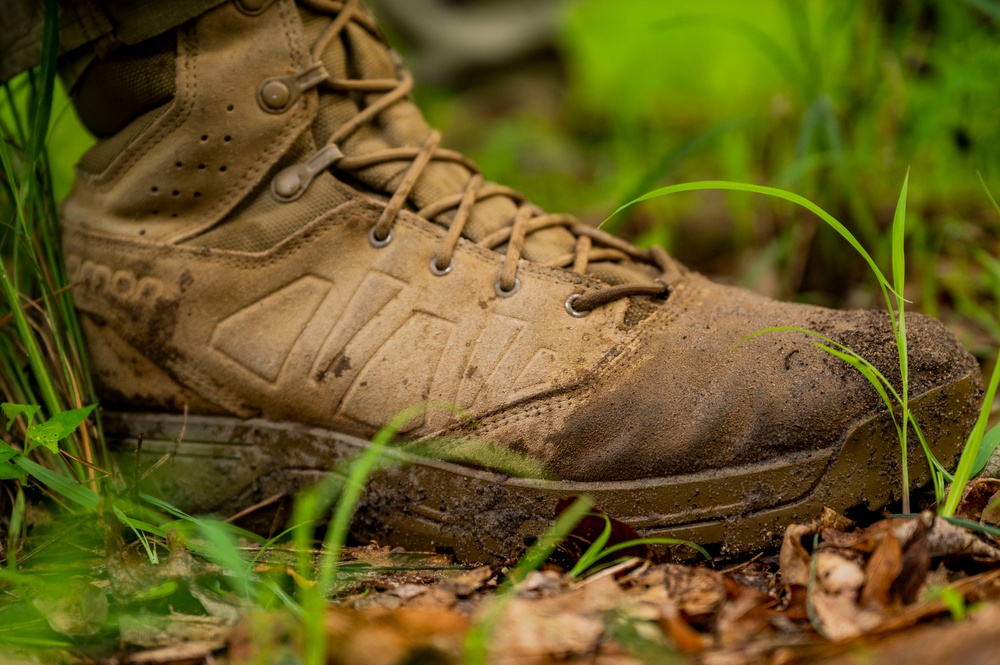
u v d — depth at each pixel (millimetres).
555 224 1118
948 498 1036
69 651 1003
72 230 1124
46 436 1054
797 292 1344
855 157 1332
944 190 1389
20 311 1088
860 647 967
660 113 2189
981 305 1299
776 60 1348
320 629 977
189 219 1104
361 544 1098
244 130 1092
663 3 2266
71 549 1076
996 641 951
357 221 1096
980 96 1331
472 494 1082
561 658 981
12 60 1111
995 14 1244
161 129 1095
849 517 1066
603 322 1087
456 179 1120
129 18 1085
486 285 1092
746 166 1424
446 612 999
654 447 1067
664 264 1127
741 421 1063
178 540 1045
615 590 1011
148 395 1115
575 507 1035
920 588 999
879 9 1344
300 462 1101
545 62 2777
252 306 1100
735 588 1017
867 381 1063
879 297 1299
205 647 1003
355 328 1092
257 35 1092
